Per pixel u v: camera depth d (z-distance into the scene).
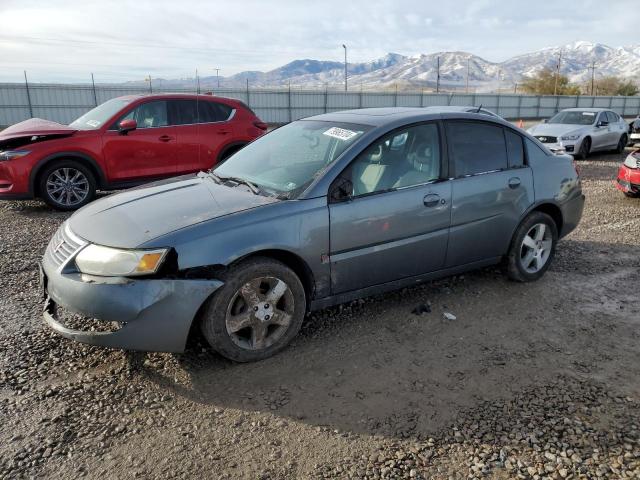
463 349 3.55
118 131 8.17
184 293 3.01
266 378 3.18
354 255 3.62
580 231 6.77
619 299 4.45
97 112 8.70
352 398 2.97
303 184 3.54
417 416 2.80
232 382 3.13
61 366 3.29
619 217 7.63
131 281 2.96
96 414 2.81
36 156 7.63
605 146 16.05
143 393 3.01
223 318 3.18
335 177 3.53
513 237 4.55
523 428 2.69
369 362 3.37
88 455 2.49
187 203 3.48
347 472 2.39
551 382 3.14
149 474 2.37
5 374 3.19
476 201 4.16
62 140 7.81
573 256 5.63
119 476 2.36
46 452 2.51
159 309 2.97
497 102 53.41
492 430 2.68
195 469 2.40
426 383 3.13
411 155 3.91
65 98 37.06
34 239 6.28
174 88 40.94
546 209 4.85
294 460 2.47
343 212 3.51
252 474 2.38
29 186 7.68
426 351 3.52
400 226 3.77
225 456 2.49
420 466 2.42
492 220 4.31
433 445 2.57
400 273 3.91
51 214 7.78
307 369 3.29
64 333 3.15
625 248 5.96
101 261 3.03
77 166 7.96
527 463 2.44
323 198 3.46
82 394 2.99
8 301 4.33
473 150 4.26
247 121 9.40
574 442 2.58
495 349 3.55
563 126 15.55
